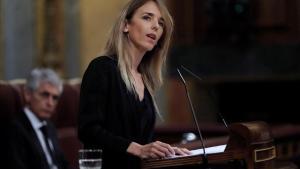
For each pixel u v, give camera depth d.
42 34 18.30
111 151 5.66
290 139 12.09
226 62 19.78
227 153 5.43
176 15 20.39
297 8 19.64
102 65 5.75
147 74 6.20
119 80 5.74
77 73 18.58
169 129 13.32
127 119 5.73
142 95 5.95
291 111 20.64
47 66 18.34
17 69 17.89
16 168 9.23
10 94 9.88
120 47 5.84
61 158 9.84
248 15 19.66
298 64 19.28
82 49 18.64
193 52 19.98
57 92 9.70
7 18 17.72
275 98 20.72
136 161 5.64
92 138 5.54
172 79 19.97
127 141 5.42
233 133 5.66
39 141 9.54
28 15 18.08
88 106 5.62
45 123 9.73
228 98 20.86
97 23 18.78
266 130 5.73
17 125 9.41
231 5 19.72
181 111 19.95
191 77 19.86
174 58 20.08
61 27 18.44
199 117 20.16
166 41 6.15
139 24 5.87
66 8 18.48
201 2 20.30
